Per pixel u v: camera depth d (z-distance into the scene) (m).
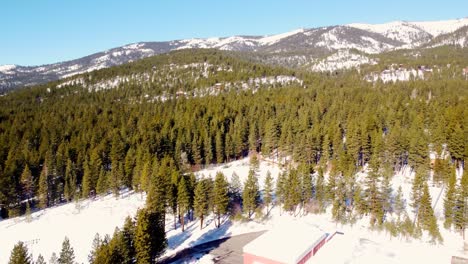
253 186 62.69
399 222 54.22
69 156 82.06
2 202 66.62
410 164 73.38
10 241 55.69
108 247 39.59
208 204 59.38
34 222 63.16
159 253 46.72
